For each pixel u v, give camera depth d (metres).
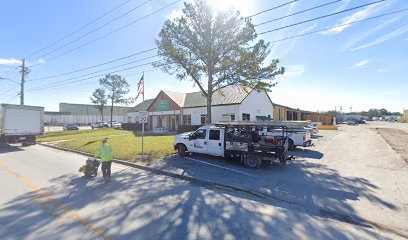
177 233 4.63
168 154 13.19
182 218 5.34
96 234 4.54
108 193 7.08
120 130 38.00
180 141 12.74
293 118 45.34
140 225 4.95
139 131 35.16
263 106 31.83
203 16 14.45
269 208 6.04
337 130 35.00
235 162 11.38
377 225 5.15
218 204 6.27
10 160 13.04
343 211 5.80
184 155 12.74
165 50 15.06
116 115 97.38
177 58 14.92
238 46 14.42
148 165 10.96
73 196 6.75
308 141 15.62
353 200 6.52
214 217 5.42
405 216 5.54
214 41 14.91
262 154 9.97
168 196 6.87
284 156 9.93
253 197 6.92
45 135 31.41
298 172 9.55
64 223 5.00
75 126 46.69
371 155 13.20
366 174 9.17
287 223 5.17
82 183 8.18
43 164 11.79
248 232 4.72
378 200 6.50
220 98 28.84
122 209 5.81
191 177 8.84
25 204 6.08
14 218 5.23
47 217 5.29
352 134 27.22
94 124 53.66
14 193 6.97
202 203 6.33
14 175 9.30
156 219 5.26
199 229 4.81
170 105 33.69
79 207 5.90
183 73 15.80
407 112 69.00
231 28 14.55
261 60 14.81
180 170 9.87
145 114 12.88
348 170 9.85
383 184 7.90
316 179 8.55
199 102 30.83
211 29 14.64
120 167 11.23
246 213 5.69
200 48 14.82
